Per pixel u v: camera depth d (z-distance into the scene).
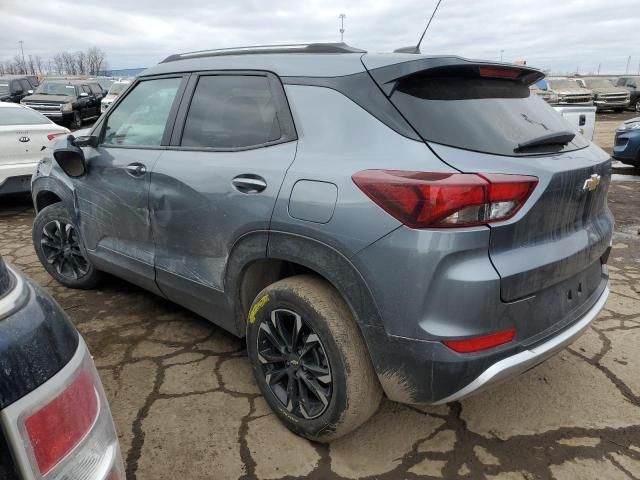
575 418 2.51
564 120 2.62
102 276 3.98
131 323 3.51
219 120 2.67
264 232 2.27
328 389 2.17
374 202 1.91
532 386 2.77
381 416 2.54
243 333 2.66
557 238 2.10
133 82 3.27
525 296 1.95
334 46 2.47
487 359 1.87
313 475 2.14
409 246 1.83
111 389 2.74
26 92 19.94
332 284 2.09
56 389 1.00
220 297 2.66
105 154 3.28
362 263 1.94
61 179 3.70
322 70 2.30
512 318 1.92
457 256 1.80
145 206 2.96
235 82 2.65
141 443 2.32
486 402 2.64
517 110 2.31
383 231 1.88
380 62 2.16
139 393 2.70
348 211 1.97
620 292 4.01
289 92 2.38
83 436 1.06
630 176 9.16
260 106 2.50
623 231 5.79
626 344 3.19
